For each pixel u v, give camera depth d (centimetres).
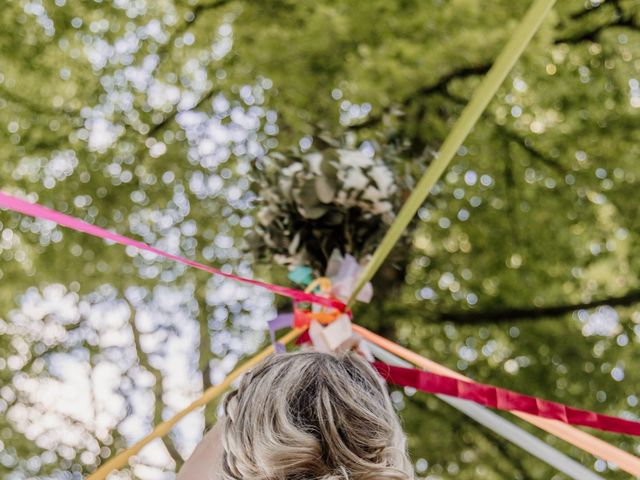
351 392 134
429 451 813
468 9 700
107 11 782
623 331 780
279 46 728
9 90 775
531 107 771
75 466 898
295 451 126
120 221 806
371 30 718
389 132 279
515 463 813
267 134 789
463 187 789
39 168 793
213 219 815
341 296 262
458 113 737
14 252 816
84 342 884
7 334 873
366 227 271
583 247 775
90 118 792
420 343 802
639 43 759
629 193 757
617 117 757
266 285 248
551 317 786
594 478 228
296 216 272
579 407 776
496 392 234
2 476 889
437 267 799
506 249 786
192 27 782
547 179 779
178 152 805
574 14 766
